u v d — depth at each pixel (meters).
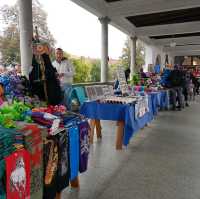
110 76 11.40
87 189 2.48
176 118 6.59
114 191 2.45
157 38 15.38
